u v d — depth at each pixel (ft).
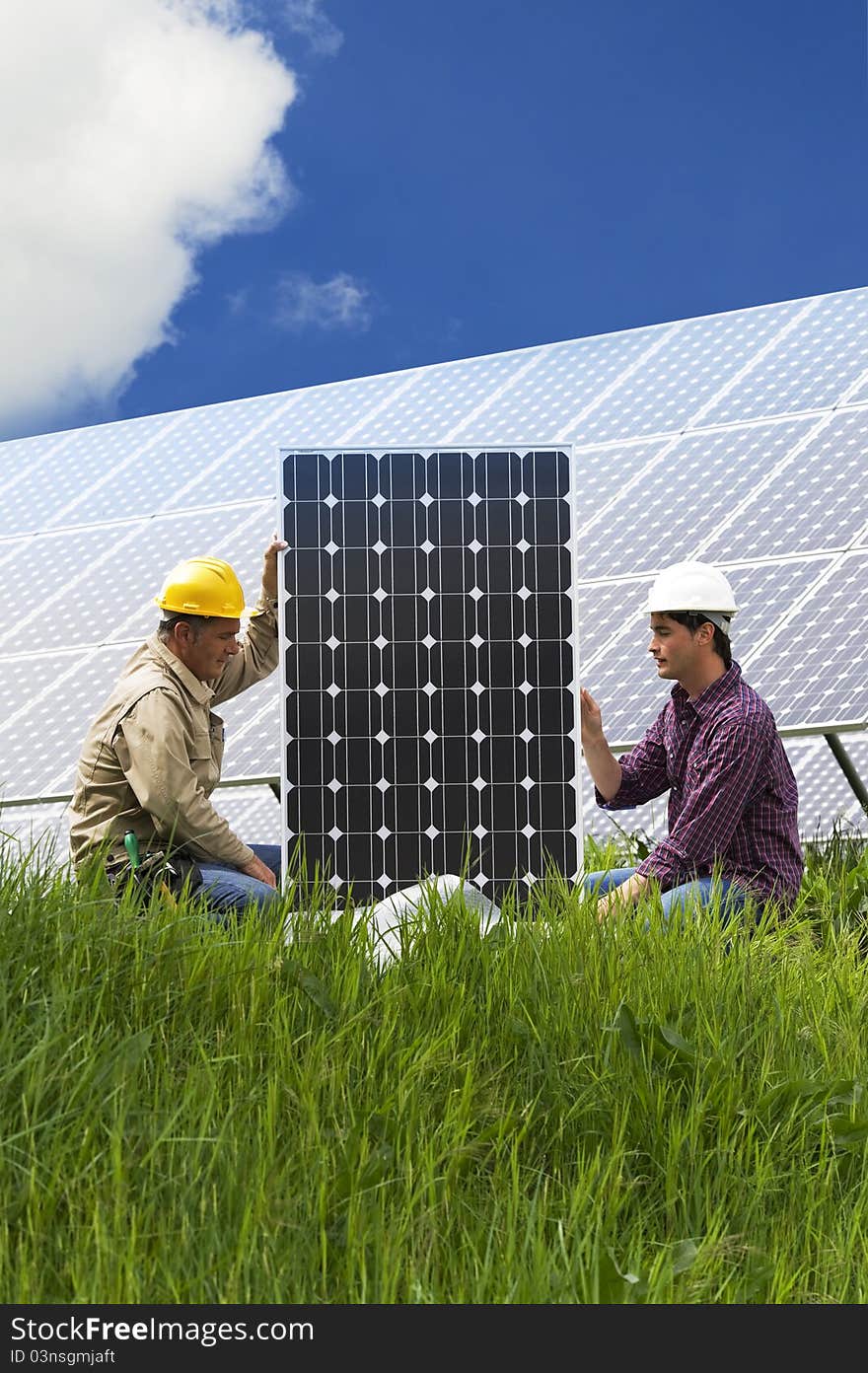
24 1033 11.03
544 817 18.44
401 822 18.43
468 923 14.69
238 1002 12.42
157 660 19.06
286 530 18.79
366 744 18.49
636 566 30.07
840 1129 12.17
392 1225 9.64
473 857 18.39
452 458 18.84
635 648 27.84
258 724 26.76
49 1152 9.74
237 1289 8.82
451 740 18.51
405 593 18.69
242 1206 9.50
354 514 18.79
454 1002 13.15
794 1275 9.74
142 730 18.11
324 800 18.43
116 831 18.49
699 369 36.35
